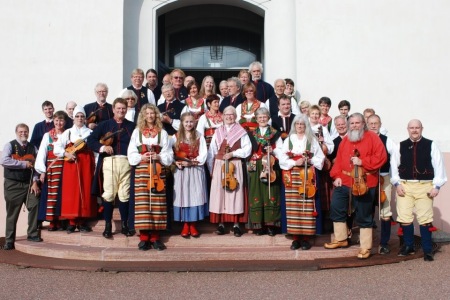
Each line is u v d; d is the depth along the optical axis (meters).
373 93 10.03
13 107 10.03
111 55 10.09
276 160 7.36
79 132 7.75
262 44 12.57
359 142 6.95
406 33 10.09
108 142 7.37
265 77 10.47
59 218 7.75
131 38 10.41
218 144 7.46
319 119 8.07
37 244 7.63
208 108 8.20
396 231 8.81
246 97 8.01
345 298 5.49
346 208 7.13
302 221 7.02
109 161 7.31
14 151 8.00
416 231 9.73
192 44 12.73
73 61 10.09
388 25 10.10
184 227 7.36
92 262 6.87
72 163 7.60
